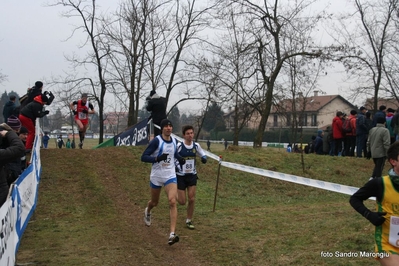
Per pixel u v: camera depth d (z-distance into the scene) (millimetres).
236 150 15969
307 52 18750
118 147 14367
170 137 6973
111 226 7867
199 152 7863
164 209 9234
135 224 8047
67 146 30656
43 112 11953
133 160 13055
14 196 5152
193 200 7762
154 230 7641
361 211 3727
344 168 14648
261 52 21109
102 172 11977
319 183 7289
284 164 14477
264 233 7176
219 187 11578
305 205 10133
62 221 8172
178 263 5922
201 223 8094
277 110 22859
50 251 6340
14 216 5070
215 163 13469
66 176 11383
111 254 6242
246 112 23062
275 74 20109
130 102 21078
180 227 7836
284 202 10672
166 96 22156
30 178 7113
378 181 3719
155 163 6988
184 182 7746
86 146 35812
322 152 18750
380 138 10500
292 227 7449
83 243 6785
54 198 9750
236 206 9898
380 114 10664
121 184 11125
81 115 15719
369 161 15398
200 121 27531
